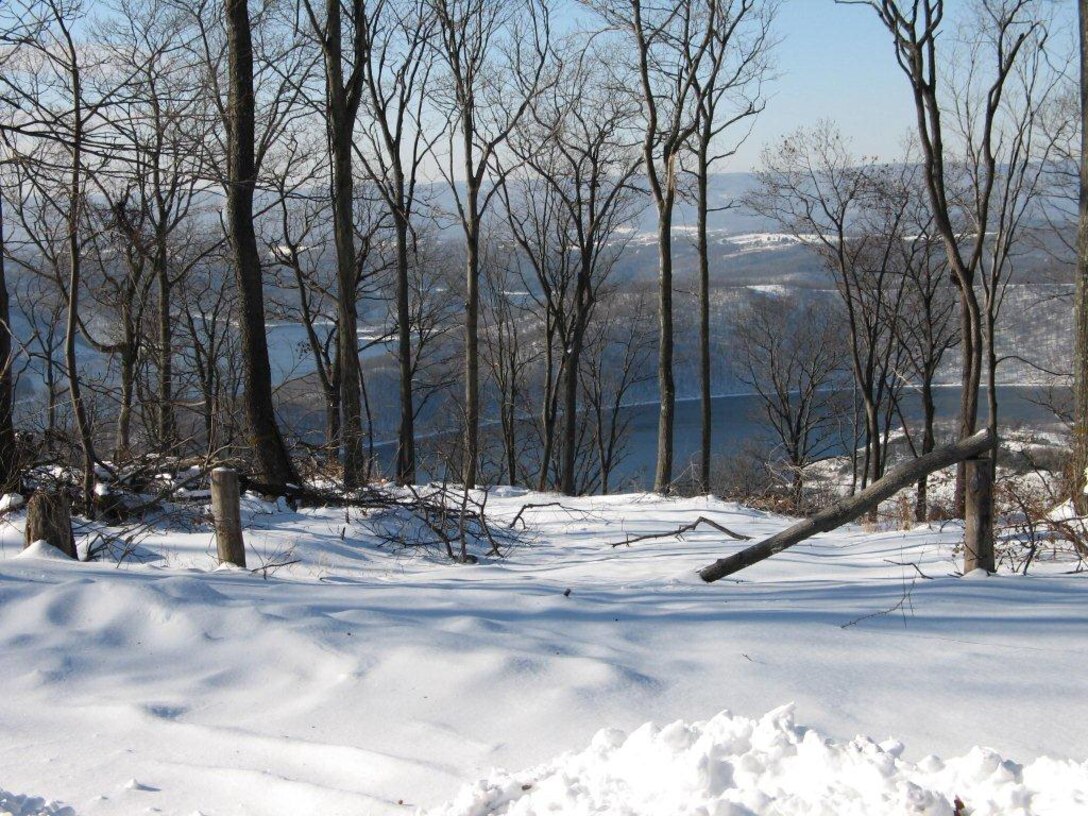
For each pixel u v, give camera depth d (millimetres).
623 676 4949
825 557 10055
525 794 3328
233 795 3721
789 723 3383
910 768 3211
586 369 39969
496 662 5160
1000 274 25562
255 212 22734
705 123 25188
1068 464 11688
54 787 3834
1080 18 11633
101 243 17156
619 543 11961
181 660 5484
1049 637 5668
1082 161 11625
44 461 11688
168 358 21375
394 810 3506
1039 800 2863
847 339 35844
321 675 5188
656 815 2990
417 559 10945
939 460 7664
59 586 6305
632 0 22938
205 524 11109
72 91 10148
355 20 18797
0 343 11906
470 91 24906
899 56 21328
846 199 27812
